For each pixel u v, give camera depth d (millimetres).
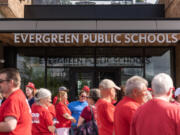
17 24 9469
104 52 12445
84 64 12438
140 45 12031
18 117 3094
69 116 6578
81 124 4875
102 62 12422
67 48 12484
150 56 12352
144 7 12250
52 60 12477
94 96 5023
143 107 2701
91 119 4859
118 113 3285
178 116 2432
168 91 2631
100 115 4109
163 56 12312
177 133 2395
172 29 9328
